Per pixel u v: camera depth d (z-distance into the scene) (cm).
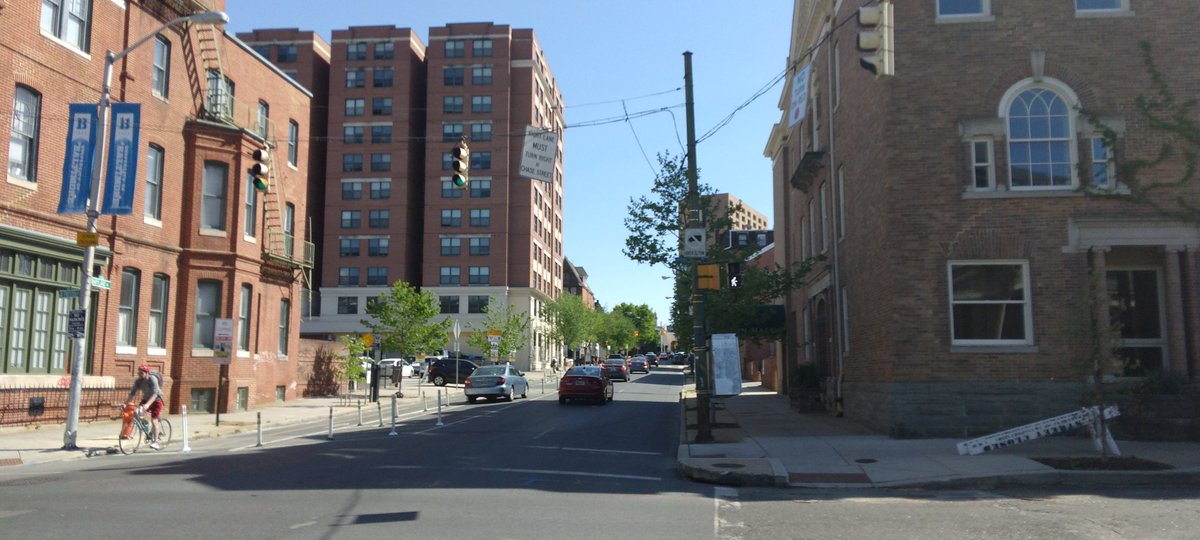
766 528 857
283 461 1396
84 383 2033
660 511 954
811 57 2572
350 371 3184
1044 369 1641
